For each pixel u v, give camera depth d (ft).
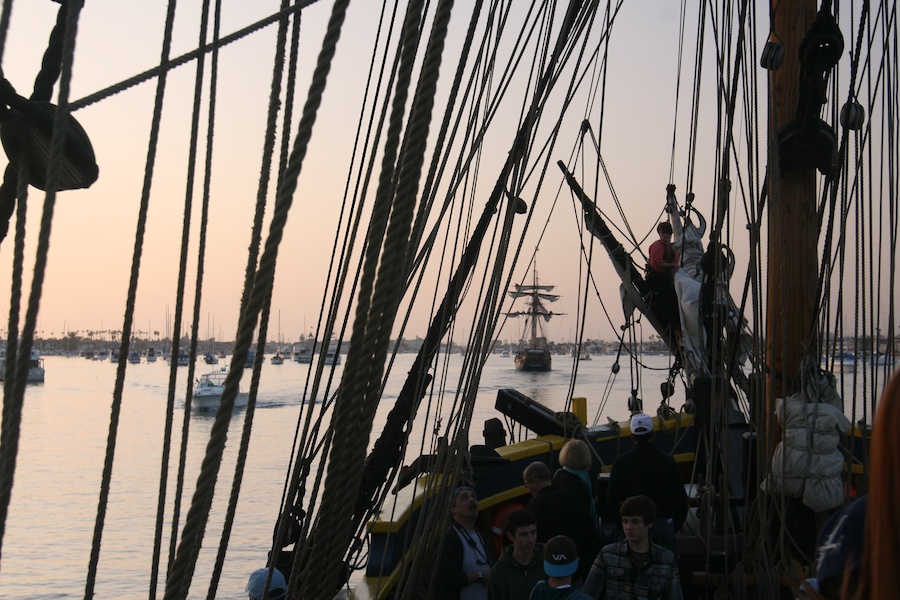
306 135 6.15
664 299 31.32
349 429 6.48
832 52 16.81
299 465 11.02
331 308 11.24
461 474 20.93
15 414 5.60
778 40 18.10
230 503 7.91
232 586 63.31
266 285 6.16
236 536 80.94
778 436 17.40
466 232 13.96
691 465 30.37
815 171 17.97
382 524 17.37
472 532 17.71
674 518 18.03
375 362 6.50
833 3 17.20
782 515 15.15
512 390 28.14
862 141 16.96
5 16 5.03
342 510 6.50
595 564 15.55
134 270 7.22
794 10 17.99
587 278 24.89
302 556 9.80
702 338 23.38
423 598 16.20
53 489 118.93
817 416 15.87
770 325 17.70
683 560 18.08
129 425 222.28
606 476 21.68
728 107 17.70
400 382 356.38
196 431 204.64
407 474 17.95
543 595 14.30
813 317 16.37
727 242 18.62
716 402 21.13
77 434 200.64
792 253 17.54
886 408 3.79
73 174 7.32
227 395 6.15
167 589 6.09
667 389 31.58
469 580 17.12
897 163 16.46
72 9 5.67
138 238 7.29
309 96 6.15
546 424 27.25
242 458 7.96
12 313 6.05
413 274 12.32
